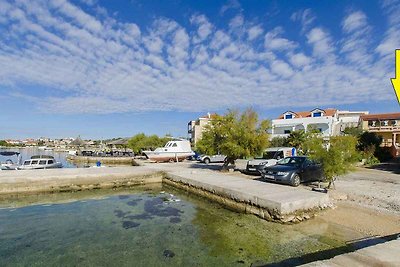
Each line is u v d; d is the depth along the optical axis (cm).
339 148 1213
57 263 659
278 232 841
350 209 1004
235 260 661
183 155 3328
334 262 440
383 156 2966
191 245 765
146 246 763
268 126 1997
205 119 6253
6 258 689
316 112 4650
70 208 1212
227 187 1241
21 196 1480
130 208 1206
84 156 4741
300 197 995
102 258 687
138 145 5394
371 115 4188
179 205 1259
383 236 754
